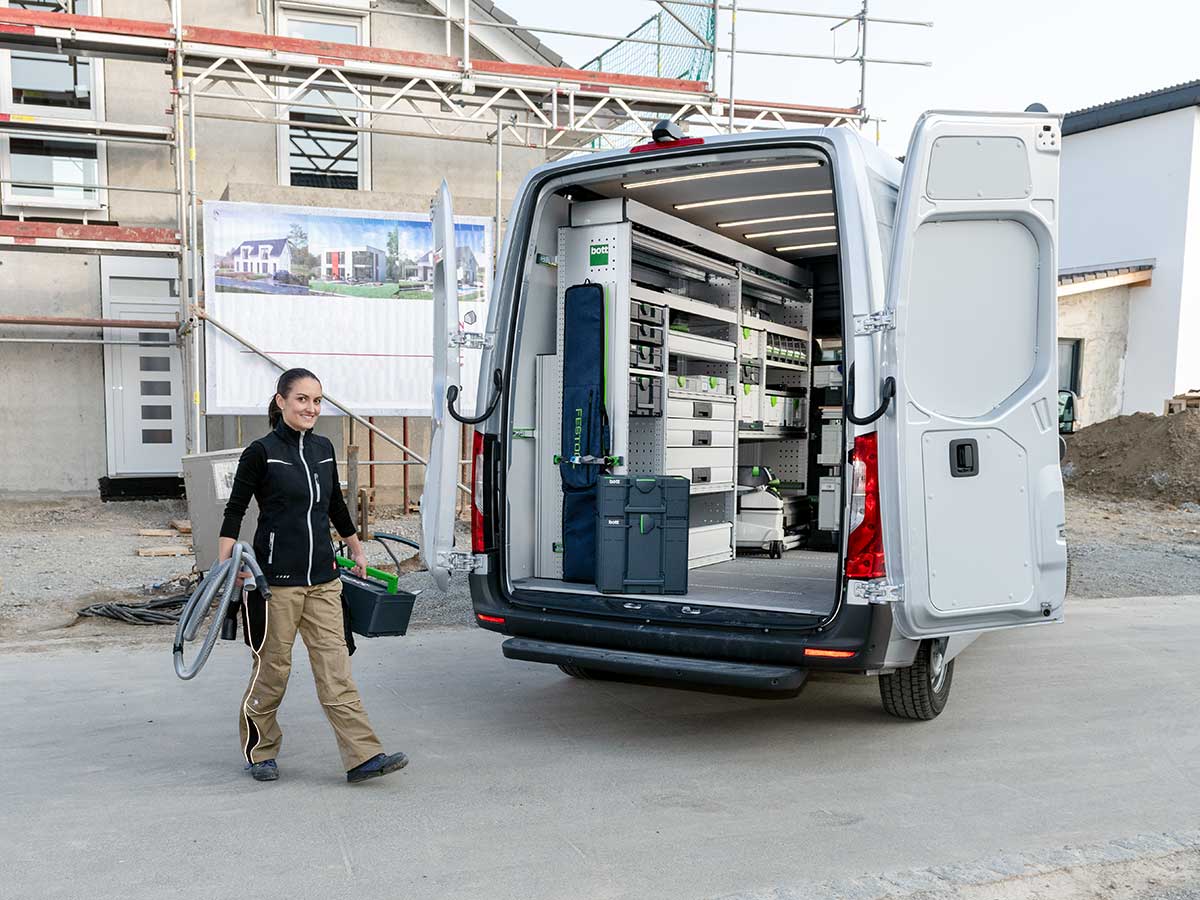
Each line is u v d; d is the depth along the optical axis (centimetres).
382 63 1001
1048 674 545
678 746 416
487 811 341
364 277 995
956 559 378
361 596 374
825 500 739
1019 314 394
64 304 1152
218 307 955
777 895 279
